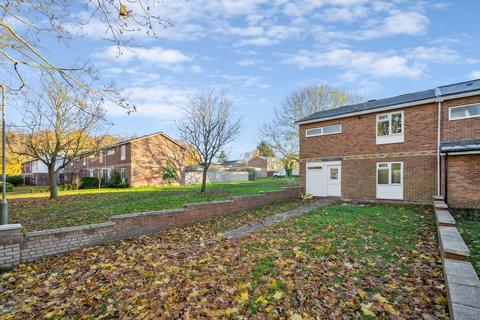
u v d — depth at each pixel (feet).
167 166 111.24
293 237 24.91
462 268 12.87
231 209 41.01
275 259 19.08
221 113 66.39
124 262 20.47
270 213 40.29
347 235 24.76
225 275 16.67
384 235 24.43
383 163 49.08
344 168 54.65
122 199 57.31
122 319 12.32
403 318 11.17
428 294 13.05
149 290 15.19
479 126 39.22
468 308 9.11
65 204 51.98
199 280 16.17
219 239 26.23
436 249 19.80
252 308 12.59
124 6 19.93
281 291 14.06
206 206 37.04
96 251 23.77
